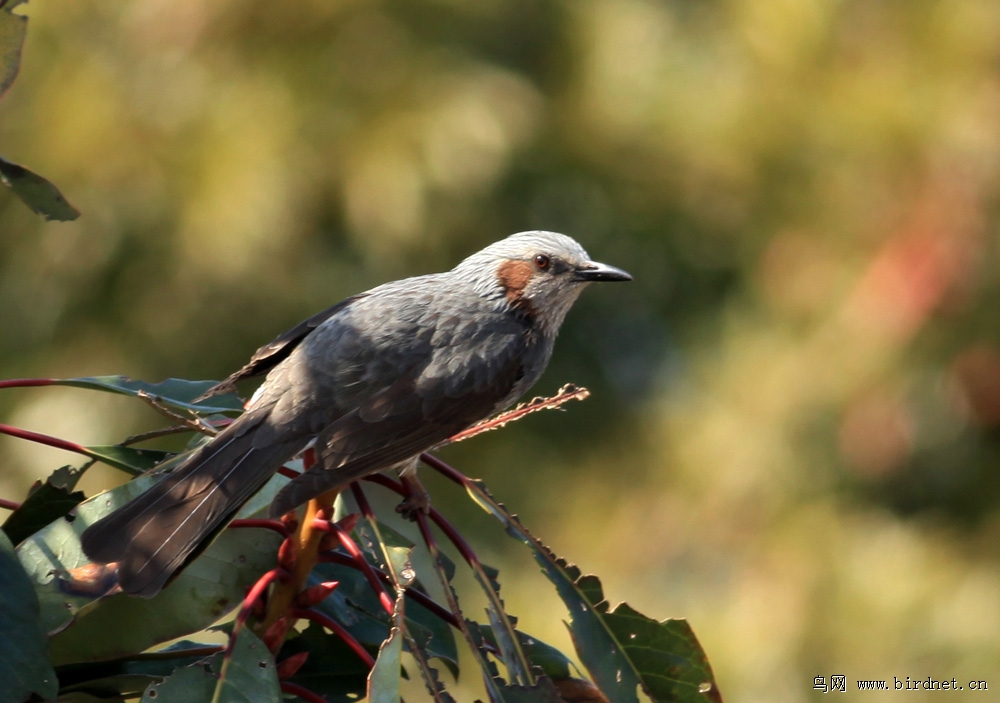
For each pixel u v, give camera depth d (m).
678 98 14.66
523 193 14.91
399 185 13.19
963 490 12.34
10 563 4.02
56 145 13.55
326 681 4.71
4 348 13.65
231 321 13.16
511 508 14.27
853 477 12.43
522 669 4.45
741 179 14.31
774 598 11.99
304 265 13.21
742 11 14.51
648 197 15.23
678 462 13.32
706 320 15.26
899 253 12.59
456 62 14.02
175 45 13.96
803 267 13.40
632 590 12.81
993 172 12.52
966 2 13.25
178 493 4.69
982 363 12.20
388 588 4.68
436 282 6.37
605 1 15.43
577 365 15.90
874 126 13.18
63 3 14.18
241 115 13.52
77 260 13.38
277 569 4.42
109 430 12.98
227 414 5.43
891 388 12.33
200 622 4.46
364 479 5.31
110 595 4.31
